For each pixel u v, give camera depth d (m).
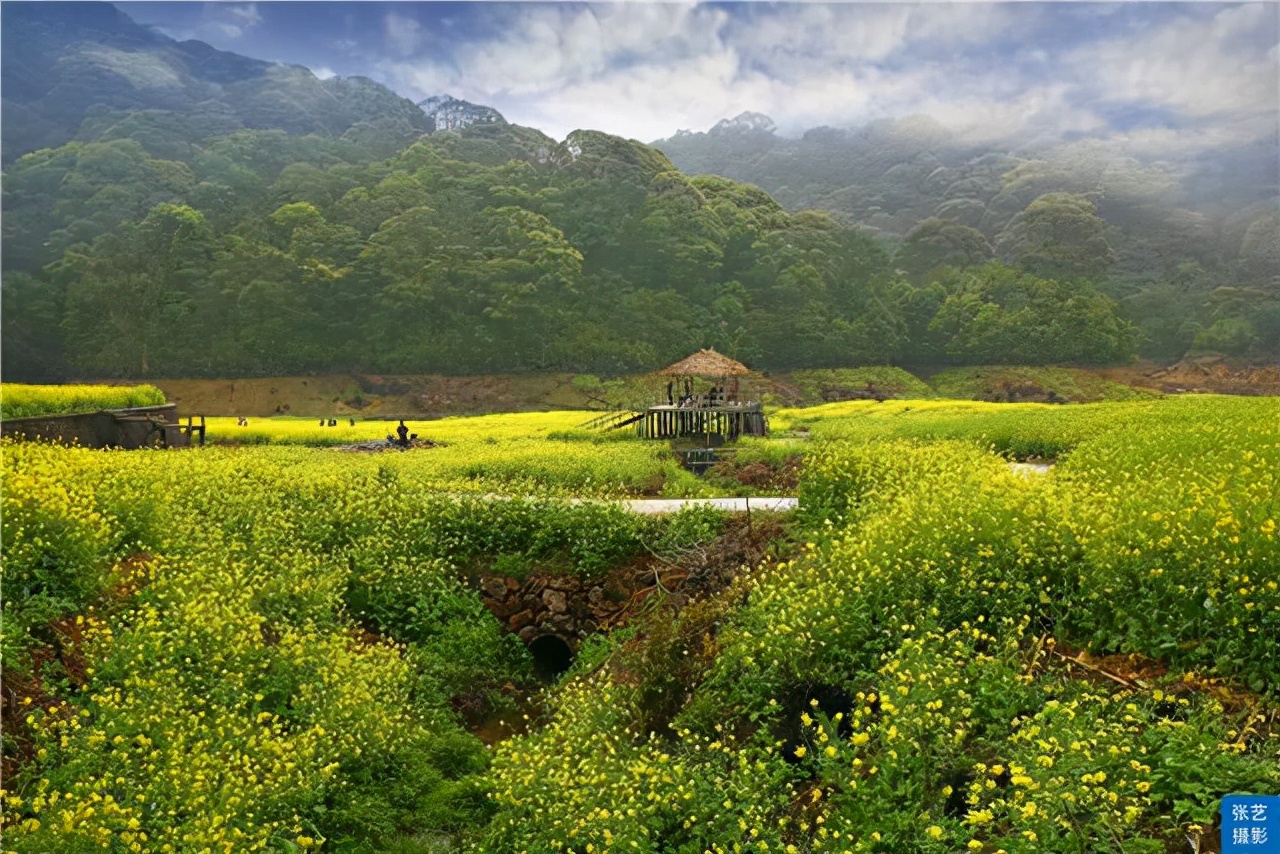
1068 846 6.04
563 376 88.06
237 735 9.05
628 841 7.54
